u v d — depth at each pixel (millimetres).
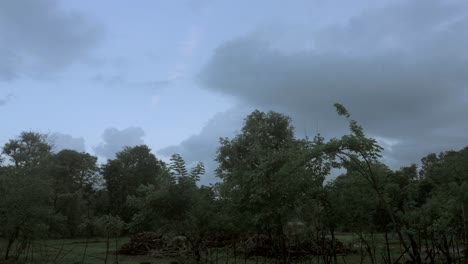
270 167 11031
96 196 75438
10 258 20891
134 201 13242
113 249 30812
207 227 14523
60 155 68938
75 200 58000
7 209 19188
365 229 12883
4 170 21422
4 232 19703
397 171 14289
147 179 76125
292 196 11086
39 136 58406
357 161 10086
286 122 33094
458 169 13023
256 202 11156
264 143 31031
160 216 13055
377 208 12438
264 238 18578
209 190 14773
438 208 12164
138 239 29156
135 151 77500
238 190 12188
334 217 12141
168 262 20656
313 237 13750
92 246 35500
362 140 9141
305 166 11211
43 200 20562
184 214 13219
